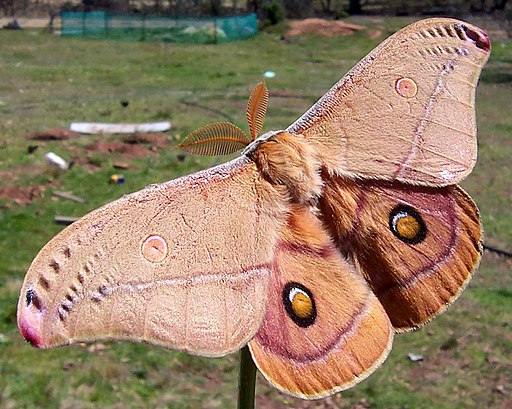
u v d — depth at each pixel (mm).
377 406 747
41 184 1378
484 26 3695
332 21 3959
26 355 807
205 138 249
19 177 1403
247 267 231
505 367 812
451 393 771
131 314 215
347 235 246
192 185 241
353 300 234
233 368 806
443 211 249
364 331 230
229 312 224
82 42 3350
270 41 3537
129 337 213
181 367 801
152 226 230
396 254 244
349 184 252
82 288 213
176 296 221
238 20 3611
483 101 2209
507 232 1179
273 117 1979
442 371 808
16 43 3271
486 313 922
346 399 759
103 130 1776
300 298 231
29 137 1686
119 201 232
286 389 221
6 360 797
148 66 2805
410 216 249
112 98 2213
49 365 792
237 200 240
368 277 244
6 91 2297
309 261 238
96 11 4117
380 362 227
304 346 226
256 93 257
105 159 1533
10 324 868
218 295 225
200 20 3611
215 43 3451
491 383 787
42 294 209
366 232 247
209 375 793
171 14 4031
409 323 241
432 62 269
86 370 784
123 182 1412
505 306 941
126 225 228
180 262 226
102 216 227
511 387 779
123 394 751
